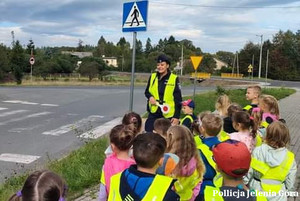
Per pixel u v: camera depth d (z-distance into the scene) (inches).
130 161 142.9
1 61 2003.0
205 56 4872.0
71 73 2903.5
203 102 853.8
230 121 210.7
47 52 4451.3
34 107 783.1
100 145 386.6
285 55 4384.8
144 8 270.4
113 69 5177.2
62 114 685.9
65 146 413.7
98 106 832.9
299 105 920.3
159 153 111.7
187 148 142.9
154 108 259.4
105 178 142.1
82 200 230.1
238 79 3070.9
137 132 186.2
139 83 2492.6
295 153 369.7
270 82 2669.8
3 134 479.2
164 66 256.8
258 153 159.8
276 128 157.6
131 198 106.8
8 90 1246.3
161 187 106.9
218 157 118.8
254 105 273.4
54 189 86.0
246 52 4557.1
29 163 339.9
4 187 255.8
